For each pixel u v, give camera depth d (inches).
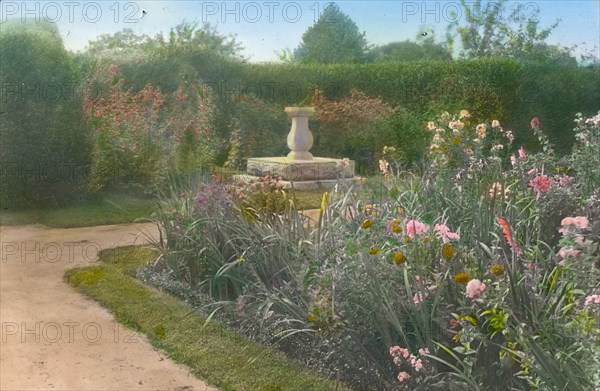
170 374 166.2
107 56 669.3
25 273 256.8
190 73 680.4
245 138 626.8
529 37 1010.1
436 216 202.7
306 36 1305.4
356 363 157.9
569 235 140.5
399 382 149.9
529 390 136.2
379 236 180.7
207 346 179.9
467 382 136.4
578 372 126.5
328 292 164.1
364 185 250.2
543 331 132.6
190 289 224.1
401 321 159.2
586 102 666.2
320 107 657.6
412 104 674.2
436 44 1102.4
